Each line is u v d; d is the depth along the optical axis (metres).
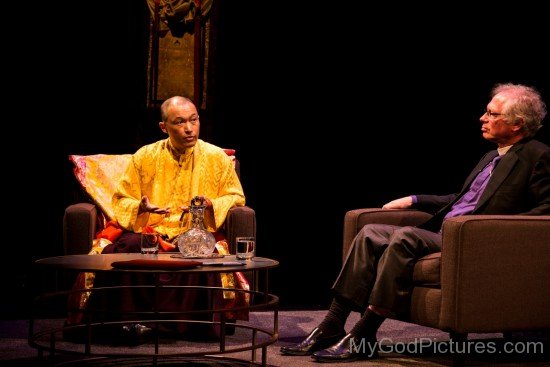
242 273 4.13
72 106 5.41
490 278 3.23
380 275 3.48
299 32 5.65
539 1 5.46
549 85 5.47
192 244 3.44
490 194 3.60
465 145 5.73
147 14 5.18
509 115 3.67
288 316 4.75
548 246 3.33
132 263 2.97
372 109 5.75
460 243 3.19
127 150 5.46
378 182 5.81
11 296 5.25
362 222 4.00
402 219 4.07
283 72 5.67
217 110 5.60
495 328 3.25
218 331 4.00
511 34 5.54
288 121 5.72
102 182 4.52
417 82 5.71
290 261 5.87
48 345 3.84
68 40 5.36
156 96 5.19
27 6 5.30
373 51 5.69
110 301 4.01
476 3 5.57
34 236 5.50
